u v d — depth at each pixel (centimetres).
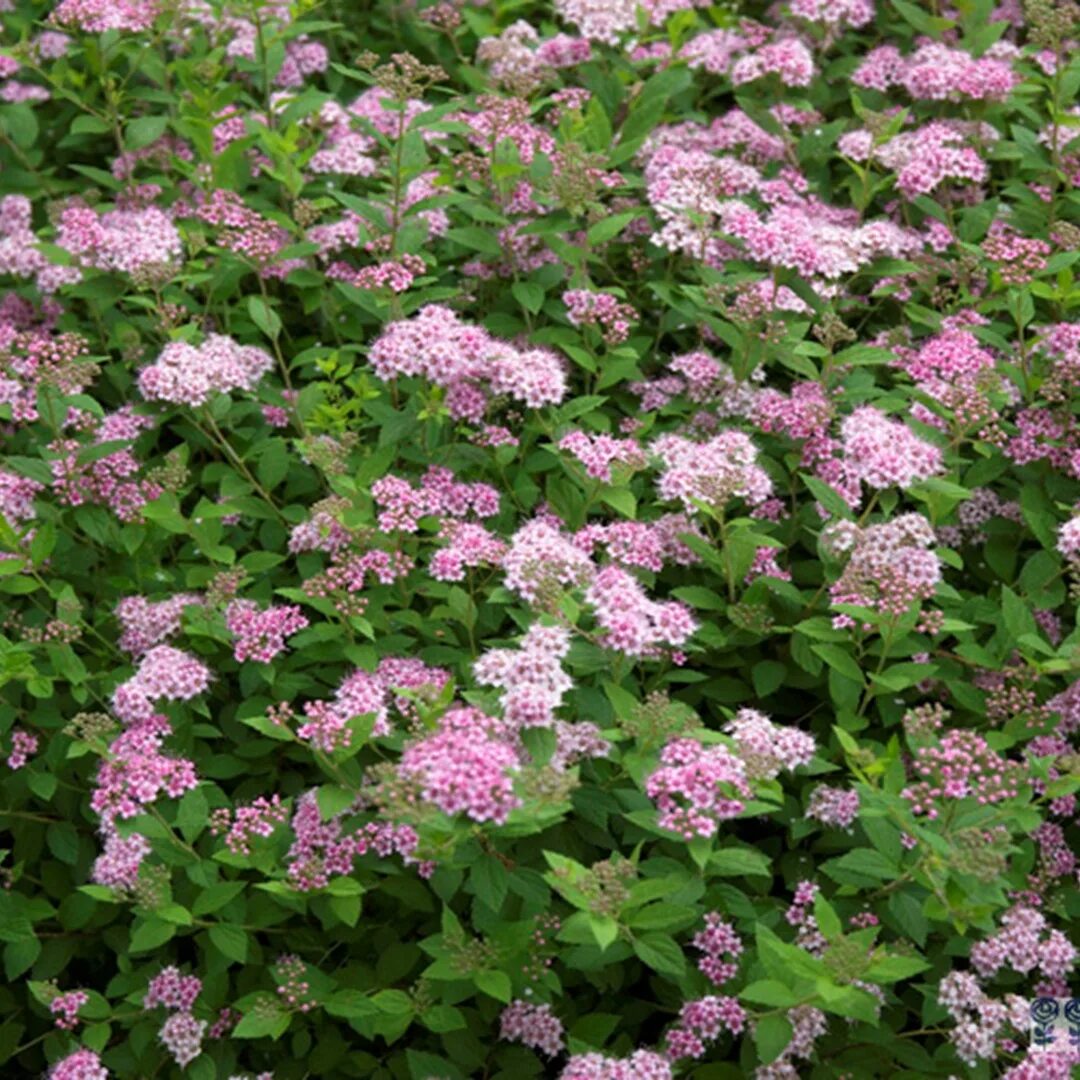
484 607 101
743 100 125
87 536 108
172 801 96
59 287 116
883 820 87
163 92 130
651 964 83
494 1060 90
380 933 94
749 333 107
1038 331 112
